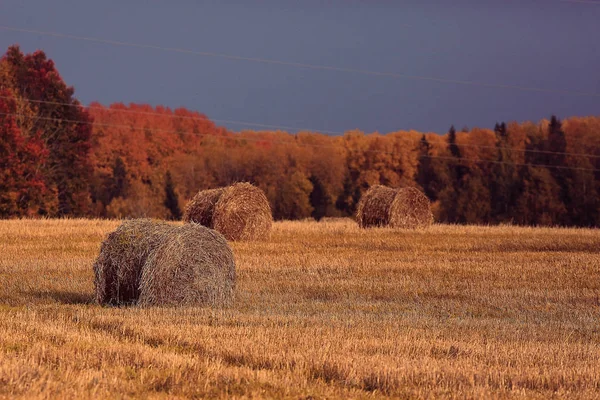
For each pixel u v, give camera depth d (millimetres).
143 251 60531
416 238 124625
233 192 117125
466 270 83812
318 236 125625
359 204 143750
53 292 66312
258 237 118312
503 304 63844
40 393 32656
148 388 34875
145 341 44969
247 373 37375
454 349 43531
